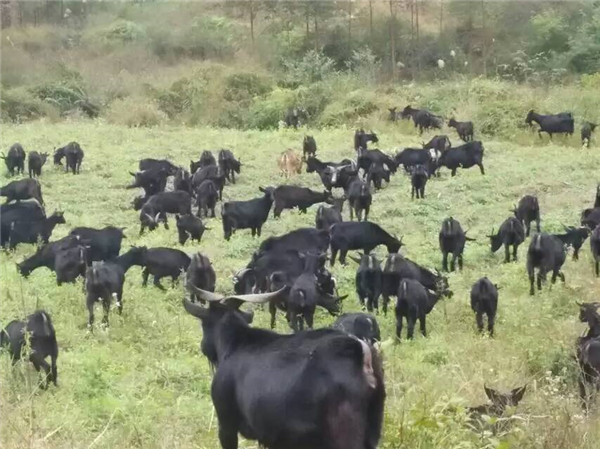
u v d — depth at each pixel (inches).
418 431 298.0
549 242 583.8
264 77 1461.6
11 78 1466.5
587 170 975.0
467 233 748.6
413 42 1665.8
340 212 795.4
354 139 1106.7
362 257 562.9
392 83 1489.9
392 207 832.3
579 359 415.2
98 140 1161.4
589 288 595.8
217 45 1689.2
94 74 1534.2
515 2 1729.8
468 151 954.1
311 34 1695.4
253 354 256.8
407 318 498.6
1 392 372.5
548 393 369.1
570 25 1651.1
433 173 961.5
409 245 712.4
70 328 497.4
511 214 807.7
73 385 405.4
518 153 1085.8
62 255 586.6
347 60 1654.8
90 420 361.7
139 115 1334.9
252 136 1219.2
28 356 384.5
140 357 457.7
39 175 961.5
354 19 1753.2
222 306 280.8
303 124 1328.7
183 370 432.5
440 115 1288.1
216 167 885.2
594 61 1536.7
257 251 605.9
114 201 876.6
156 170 877.2
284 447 243.3
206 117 1378.0
